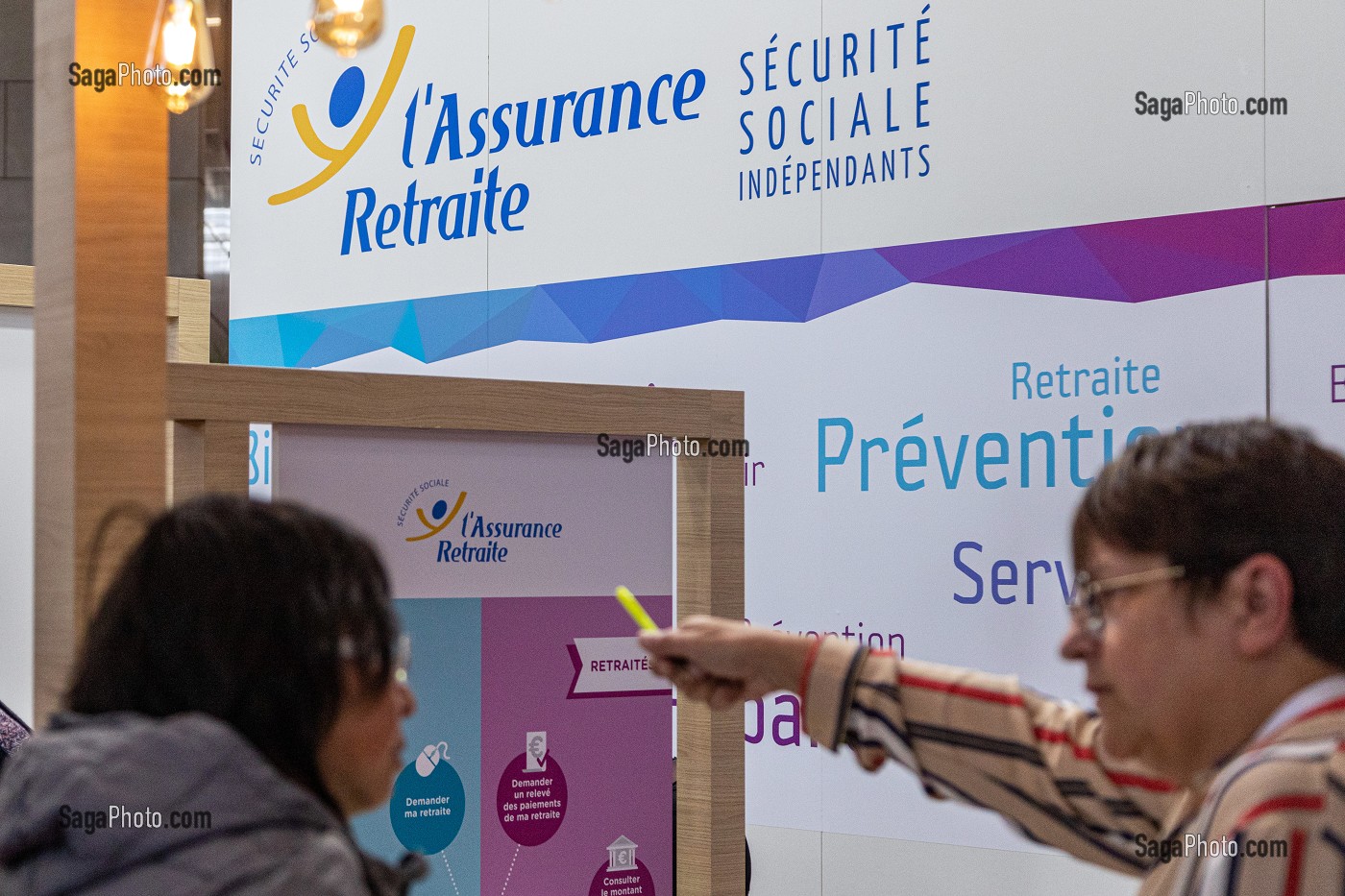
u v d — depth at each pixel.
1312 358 2.96
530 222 4.18
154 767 0.79
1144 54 3.18
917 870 3.40
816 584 3.61
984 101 3.40
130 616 0.87
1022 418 3.32
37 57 1.24
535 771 1.77
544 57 4.17
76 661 0.90
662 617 1.89
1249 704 0.85
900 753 1.19
